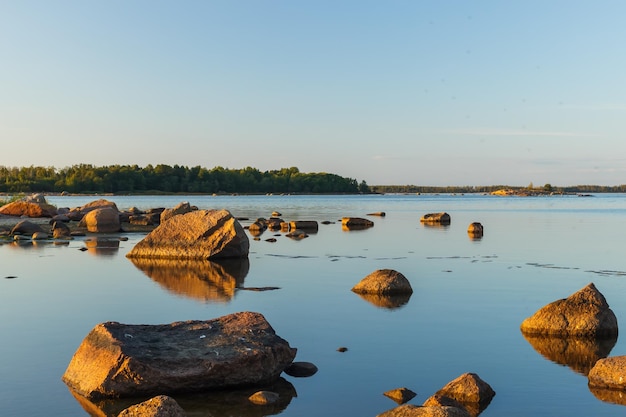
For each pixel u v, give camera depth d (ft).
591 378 33.19
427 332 43.60
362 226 156.97
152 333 35.19
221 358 32.55
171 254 86.74
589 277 68.49
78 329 44.42
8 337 42.27
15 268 76.54
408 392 31.32
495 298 55.88
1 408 29.78
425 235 129.59
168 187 633.61
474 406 30.12
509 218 206.28
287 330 44.16
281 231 142.51
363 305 52.75
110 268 76.79
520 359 37.32
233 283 64.85
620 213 246.27
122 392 31.24
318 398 31.27
